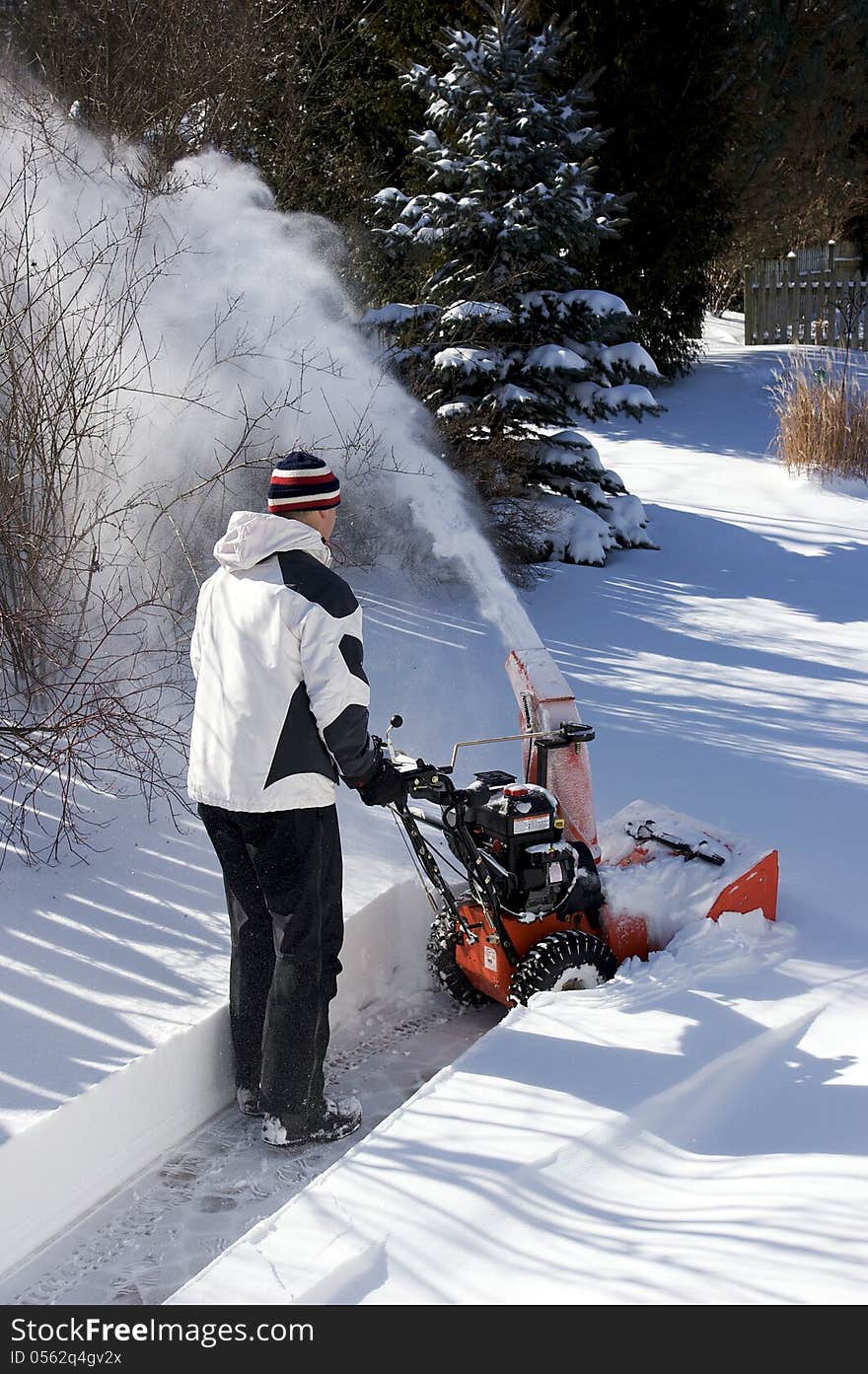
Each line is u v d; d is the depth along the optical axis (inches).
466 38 366.0
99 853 156.7
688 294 619.2
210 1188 112.2
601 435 544.1
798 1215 95.2
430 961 147.0
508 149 359.3
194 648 120.8
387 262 392.2
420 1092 113.3
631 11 572.7
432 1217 95.7
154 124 290.2
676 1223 95.8
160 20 295.0
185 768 183.3
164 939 136.7
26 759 170.7
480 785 132.4
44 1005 121.3
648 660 280.7
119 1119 110.8
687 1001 131.2
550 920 139.0
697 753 219.0
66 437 178.9
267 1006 117.6
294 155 389.1
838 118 798.5
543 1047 121.3
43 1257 101.3
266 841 115.9
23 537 170.9
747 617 320.2
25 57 296.5
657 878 145.7
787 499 456.4
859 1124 109.7
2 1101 104.7
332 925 121.6
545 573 358.0
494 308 345.7
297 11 398.6
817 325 725.3
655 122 578.2
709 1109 114.0
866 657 286.2
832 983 136.9
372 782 120.8
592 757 215.3
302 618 111.8
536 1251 92.7
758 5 703.1
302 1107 117.6
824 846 177.3
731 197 645.9
